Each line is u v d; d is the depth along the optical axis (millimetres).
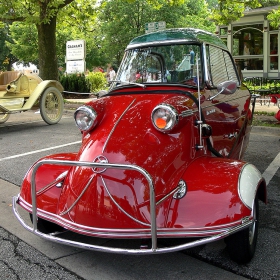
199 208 2744
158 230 2713
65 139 8312
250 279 2898
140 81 4223
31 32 31438
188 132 3258
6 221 4133
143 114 3238
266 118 9852
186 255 3297
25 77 10047
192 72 3979
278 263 3100
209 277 2945
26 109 9742
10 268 3178
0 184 5348
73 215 2924
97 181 2885
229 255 3090
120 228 2789
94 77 18844
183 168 3113
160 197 2875
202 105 3615
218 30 20656
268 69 19422
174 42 4109
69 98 17141
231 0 12688
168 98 3354
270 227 3791
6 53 46312
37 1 12578
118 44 27031
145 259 3250
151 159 2973
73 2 14969
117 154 2955
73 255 3363
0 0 12719
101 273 3057
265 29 19125
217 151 3980
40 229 3461
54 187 3242
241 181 2883
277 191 4793
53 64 14266
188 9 27000
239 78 5230
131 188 2846
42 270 3133
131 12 25438
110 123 3238
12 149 7473
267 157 6410
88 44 33281
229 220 2660
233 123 4543
